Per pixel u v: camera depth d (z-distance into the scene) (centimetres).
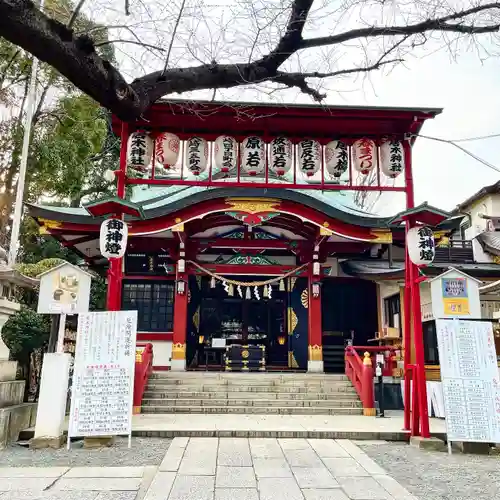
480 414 772
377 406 1215
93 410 764
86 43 314
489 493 547
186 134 937
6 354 877
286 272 1700
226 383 1312
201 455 704
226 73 436
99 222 1426
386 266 1762
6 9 270
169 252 1661
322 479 583
